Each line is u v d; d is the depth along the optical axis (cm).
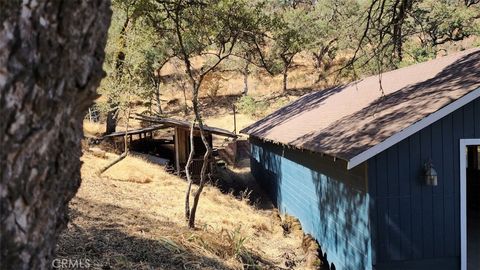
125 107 1312
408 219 640
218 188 1489
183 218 839
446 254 648
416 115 636
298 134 1009
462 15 2333
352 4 2709
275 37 1080
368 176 633
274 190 1411
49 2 143
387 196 636
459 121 644
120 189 1022
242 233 868
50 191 157
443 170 644
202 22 904
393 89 906
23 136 142
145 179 1195
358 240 683
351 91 1247
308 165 991
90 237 547
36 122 145
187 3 877
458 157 645
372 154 605
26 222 147
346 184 734
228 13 901
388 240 637
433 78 808
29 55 140
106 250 513
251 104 3081
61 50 149
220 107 3281
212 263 591
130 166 1302
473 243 805
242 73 3409
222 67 3322
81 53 157
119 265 473
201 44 993
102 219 666
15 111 139
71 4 148
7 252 142
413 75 945
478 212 1027
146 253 540
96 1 159
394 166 636
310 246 872
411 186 639
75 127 168
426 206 643
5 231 141
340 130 787
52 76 147
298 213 1100
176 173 1559
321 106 1288
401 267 640
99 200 834
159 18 977
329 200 834
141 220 727
